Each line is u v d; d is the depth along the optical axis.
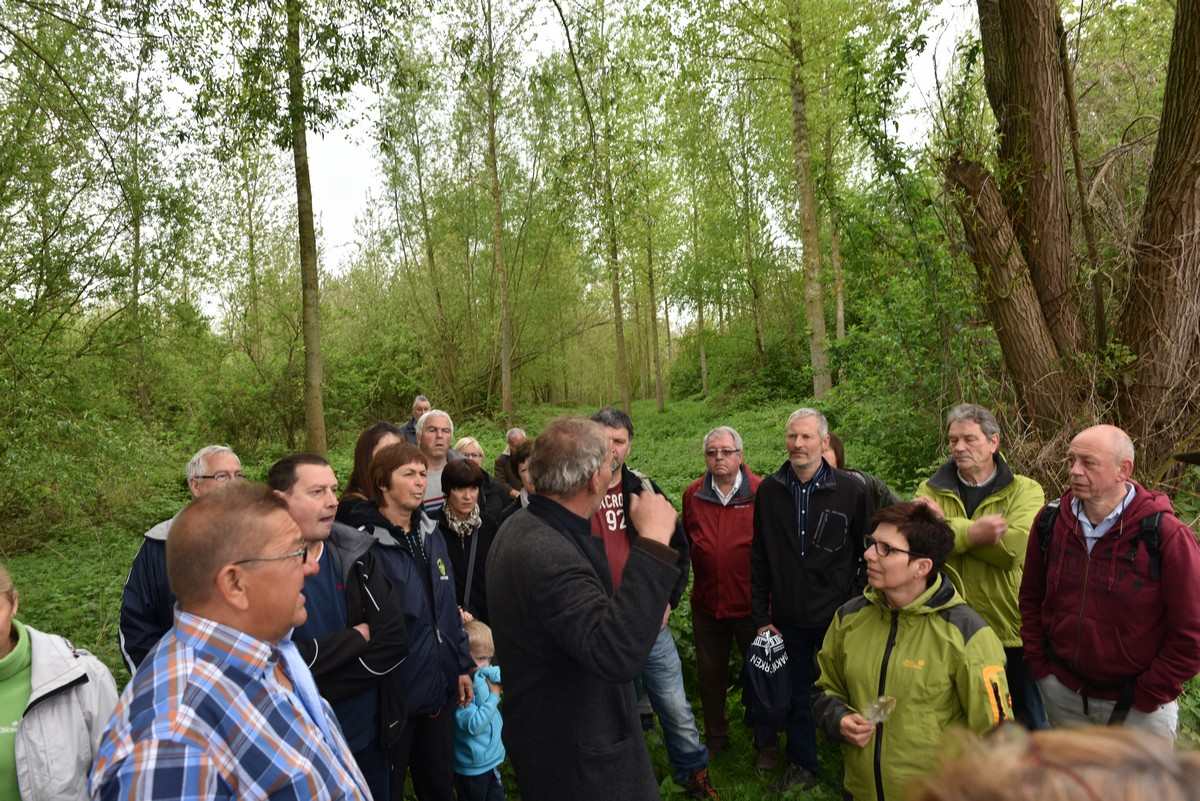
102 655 5.12
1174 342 5.58
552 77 13.95
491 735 3.36
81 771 2.05
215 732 1.40
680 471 11.66
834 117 15.73
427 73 21.70
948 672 2.56
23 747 1.98
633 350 50.22
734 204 27.02
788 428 3.76
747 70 15.59
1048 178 5.86
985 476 3.56
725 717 4.20
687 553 3.70
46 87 8.92
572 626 2.02
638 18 14.70
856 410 8.78
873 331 8.29
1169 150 5.53
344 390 20.55
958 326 6.94
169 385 14.59
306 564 2.46
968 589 3.46
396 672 2.84
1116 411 5.85
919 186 6.61
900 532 2.63
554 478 2.21
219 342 17.89
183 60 8.56
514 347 27.09
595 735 2.21
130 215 10.20
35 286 9.98
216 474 3.49
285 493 2.62
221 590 1.52
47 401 8.57
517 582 2.18
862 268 7.88
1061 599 2.93
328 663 2.52
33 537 9.48
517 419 26.23
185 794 1.31
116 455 9.21
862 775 2.69
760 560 3.87
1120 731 0.62
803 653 3.82
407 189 25.20
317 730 1.62
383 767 2.85
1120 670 2.76
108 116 9.49
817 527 3.70
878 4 12.11
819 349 14.95
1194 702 3.88
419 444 5.27
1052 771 0.59
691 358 40.25
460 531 4.17
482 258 26.38
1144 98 7.86
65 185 10.03
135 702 1.42
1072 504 2.96
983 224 5.85
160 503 10.84
